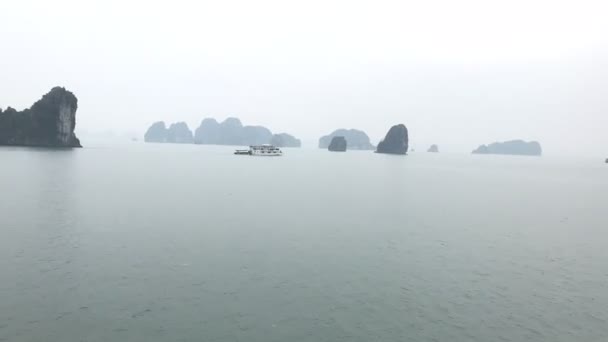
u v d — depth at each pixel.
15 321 15.57
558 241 31.55
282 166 117.88
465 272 23.38
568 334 16.36
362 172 101.75
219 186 60.06
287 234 30.72
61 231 28.67
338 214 39.91
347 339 15.34
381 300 18.98
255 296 18.86
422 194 59.50
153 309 17.11
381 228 34.19
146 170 83.44
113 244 26.03
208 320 16.38
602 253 28.19
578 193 68.62
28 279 19.59
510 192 67.62
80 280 19.77
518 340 15.77
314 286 20.36
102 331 15.16
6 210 35.09
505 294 20.23
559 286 21.56
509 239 31.88
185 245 26.53
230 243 27.48
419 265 24.38
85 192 47.28
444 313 17.88
